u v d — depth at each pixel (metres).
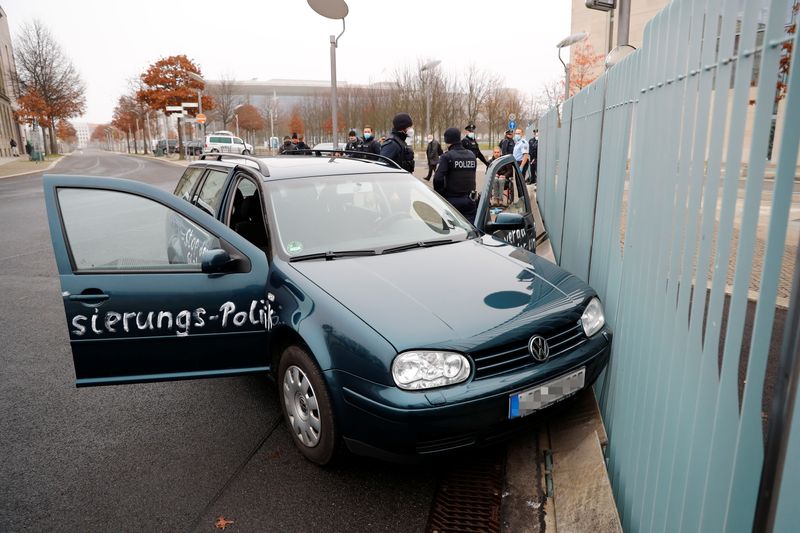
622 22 5.36
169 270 3.12
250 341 3.22
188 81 53.44
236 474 2.92
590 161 4.49
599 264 3.90
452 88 42.72
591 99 4.48
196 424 3.46
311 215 3.67
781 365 1.26
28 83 51.06
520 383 2.54
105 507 2.68
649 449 2.29
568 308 2.89
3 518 2.61
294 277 3.08
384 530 2.49
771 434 1.29
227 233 3.30
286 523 2.54
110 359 3.07
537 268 3.34
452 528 2.49
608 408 3.16
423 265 3.24
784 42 1.32
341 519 2.56
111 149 159.38
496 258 3.43
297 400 2.99
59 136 105.25
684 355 1.97
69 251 2.99
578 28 35.00
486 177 4.81
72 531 2.52
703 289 1.80
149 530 2.52
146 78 53.28
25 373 4.29
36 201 16.58
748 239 1.45
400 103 42.44
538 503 2.61
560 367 2.68
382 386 2.46
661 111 2.28
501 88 45.69
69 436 3.35
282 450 3.14
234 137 43.44
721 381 1.59
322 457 2.85
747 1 1.48
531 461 2.90
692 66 1.95
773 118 1.37
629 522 2.56
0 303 6.18
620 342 2.93
